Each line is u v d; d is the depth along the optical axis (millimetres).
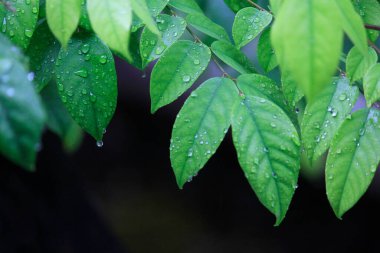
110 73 692
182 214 2090
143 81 1677
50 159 1069
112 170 2123
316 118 692
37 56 708
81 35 696
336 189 681
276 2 619
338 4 607
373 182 1670
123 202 2086
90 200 1214
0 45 583
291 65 581
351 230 1903
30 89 570
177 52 689
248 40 707
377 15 732
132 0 622
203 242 2027
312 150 692
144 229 2047
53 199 1086
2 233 992
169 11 731
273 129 664
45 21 712
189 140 667
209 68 1061
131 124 2057
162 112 1864
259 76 691
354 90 694
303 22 581
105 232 1231
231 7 761
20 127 564
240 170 2055
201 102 672
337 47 581
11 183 1010
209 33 725
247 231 2027
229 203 2072
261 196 656
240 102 672
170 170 2152
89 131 692
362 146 683
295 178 660
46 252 1066
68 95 689
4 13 683
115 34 612
